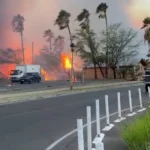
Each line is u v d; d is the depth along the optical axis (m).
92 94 32.41
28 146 9.50
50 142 10.12
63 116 16.62
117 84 52.03
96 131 11.84
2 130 12.32
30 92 35.22
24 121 14.80
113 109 19.38
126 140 8.02
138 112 17.28
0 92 35.84
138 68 79.50
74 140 10.45
